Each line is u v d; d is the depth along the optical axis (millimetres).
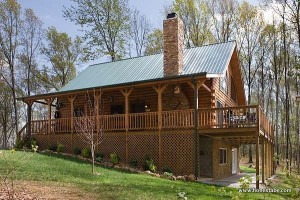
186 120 16766
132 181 12508
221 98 21031
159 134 17375
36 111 50031
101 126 18625
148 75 20719
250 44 36188
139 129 18250
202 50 21750
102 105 22516
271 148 23516
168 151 17125
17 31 36344
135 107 21328
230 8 35594
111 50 36062
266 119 18781
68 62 40094
